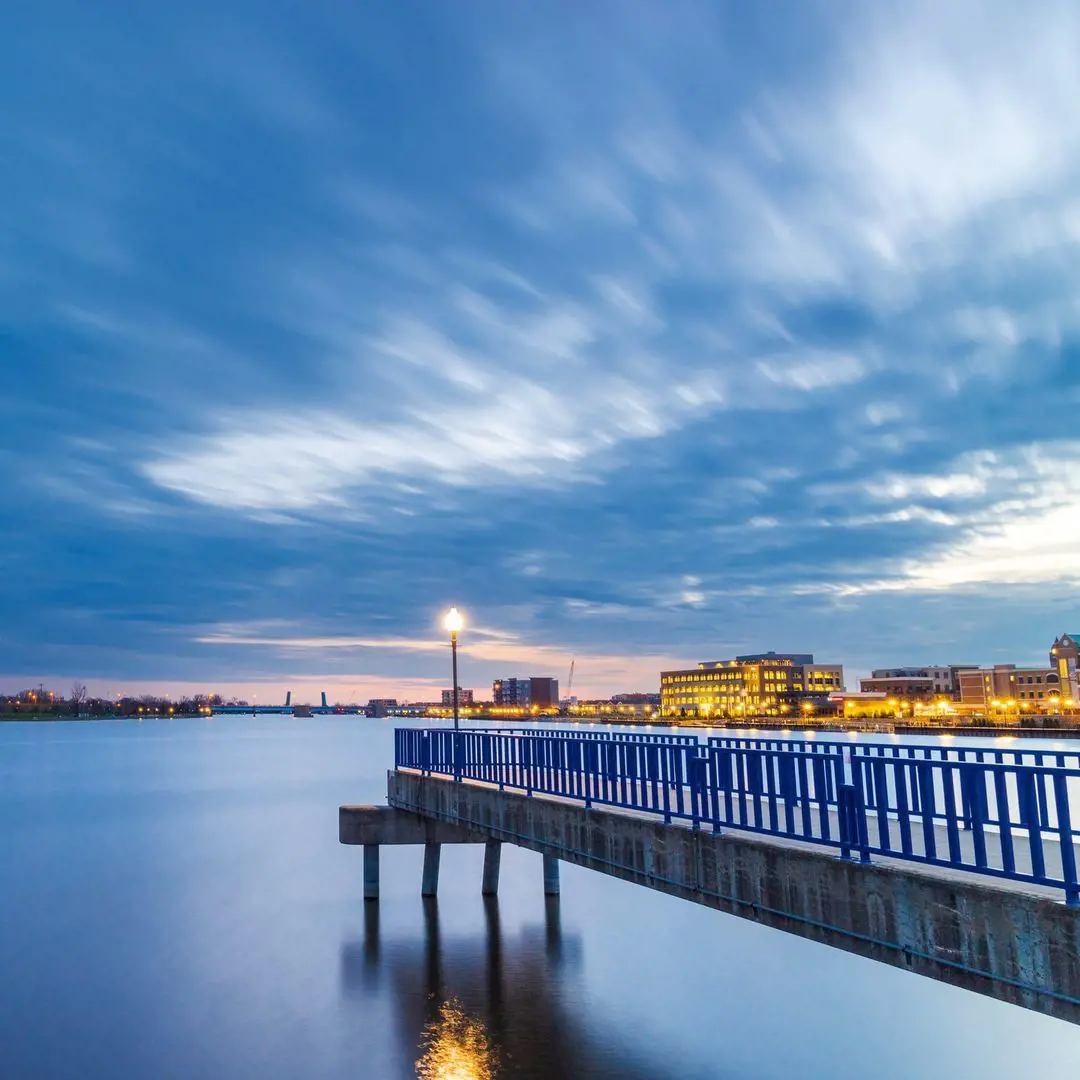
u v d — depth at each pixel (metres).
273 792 72.12
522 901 28.73
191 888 32.56
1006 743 141.38
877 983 20.25
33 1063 16.47
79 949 24.20
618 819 14.55
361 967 21.92
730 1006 18.92
